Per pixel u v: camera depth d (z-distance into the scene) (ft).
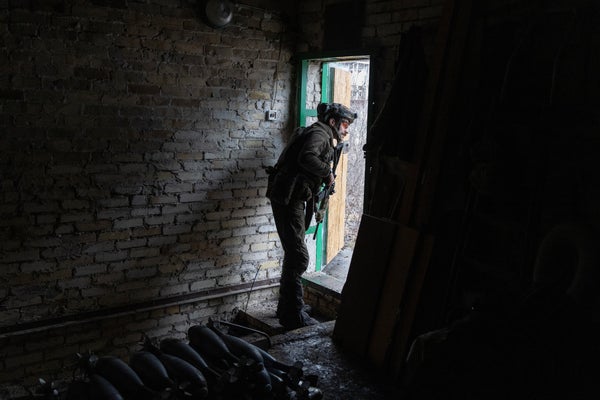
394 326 11.60
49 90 13.00
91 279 14.26
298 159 14.37
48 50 12.86
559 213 9.84
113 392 8.58
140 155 14.48
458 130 11.52
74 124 13.42
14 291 13.25
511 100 9.96
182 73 14.84
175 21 14.53
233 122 15.97
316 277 17.42
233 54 15.66
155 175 14.80
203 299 16.14
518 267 10.55
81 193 13.76
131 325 15.10
